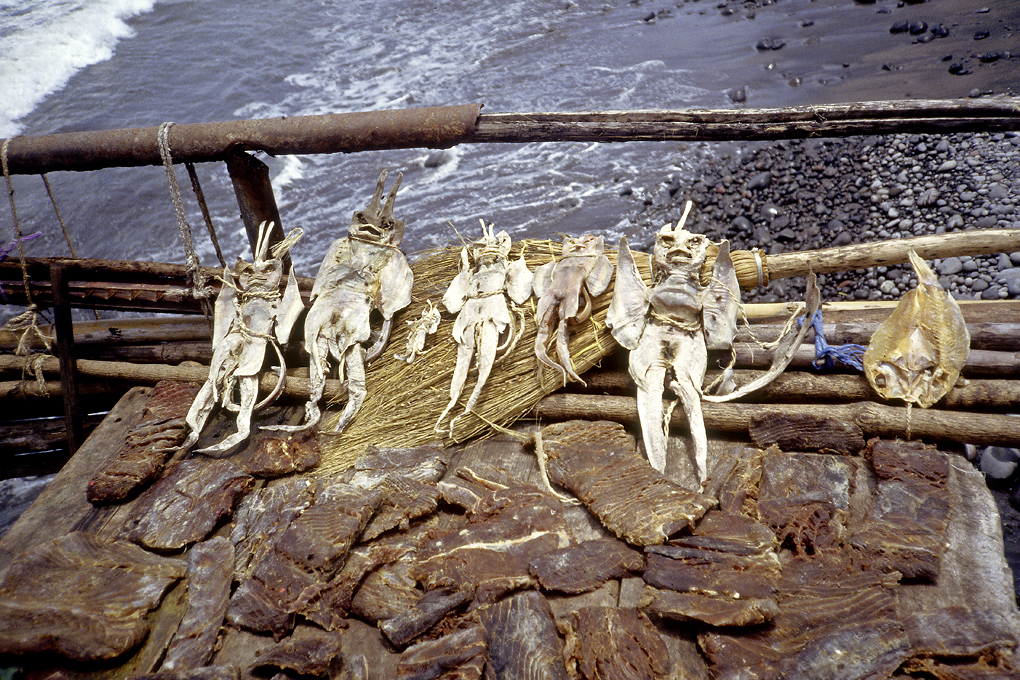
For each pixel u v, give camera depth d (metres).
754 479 3.72
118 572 3.45
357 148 5.48
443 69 15.93
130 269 5.73
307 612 3.22
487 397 4.37
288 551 3.39
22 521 3.91
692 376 4.14
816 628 2.92
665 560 3.24
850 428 3.85
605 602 3.22
